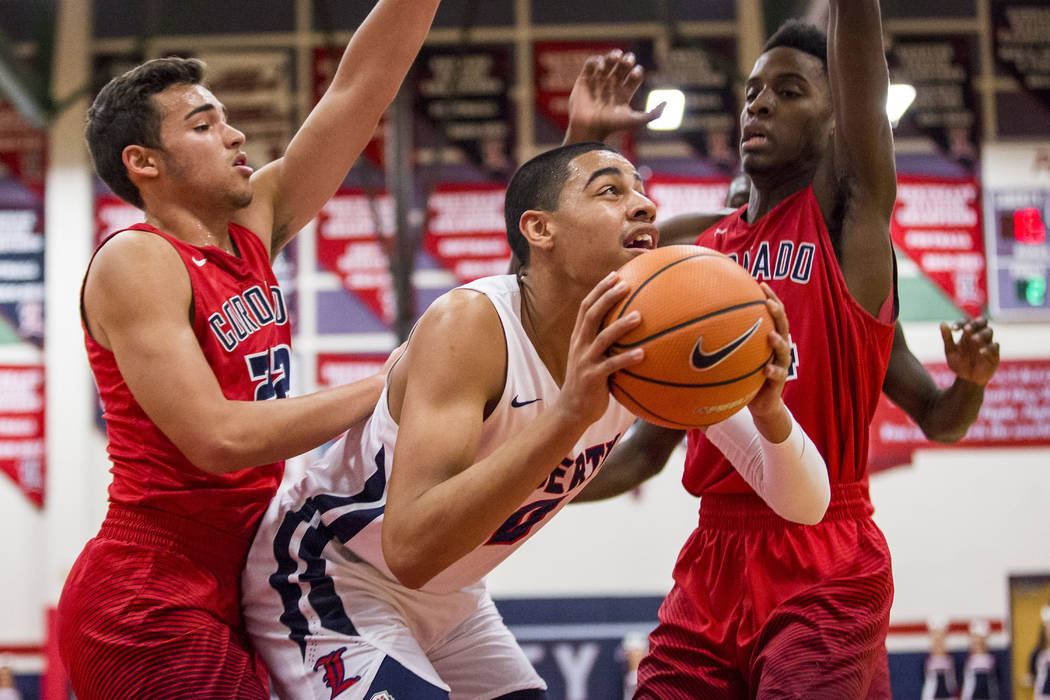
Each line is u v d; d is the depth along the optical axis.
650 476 3.48
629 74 3.33
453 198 11.81
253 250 3.04
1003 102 11.91
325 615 2.70
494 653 3.07
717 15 12.03
